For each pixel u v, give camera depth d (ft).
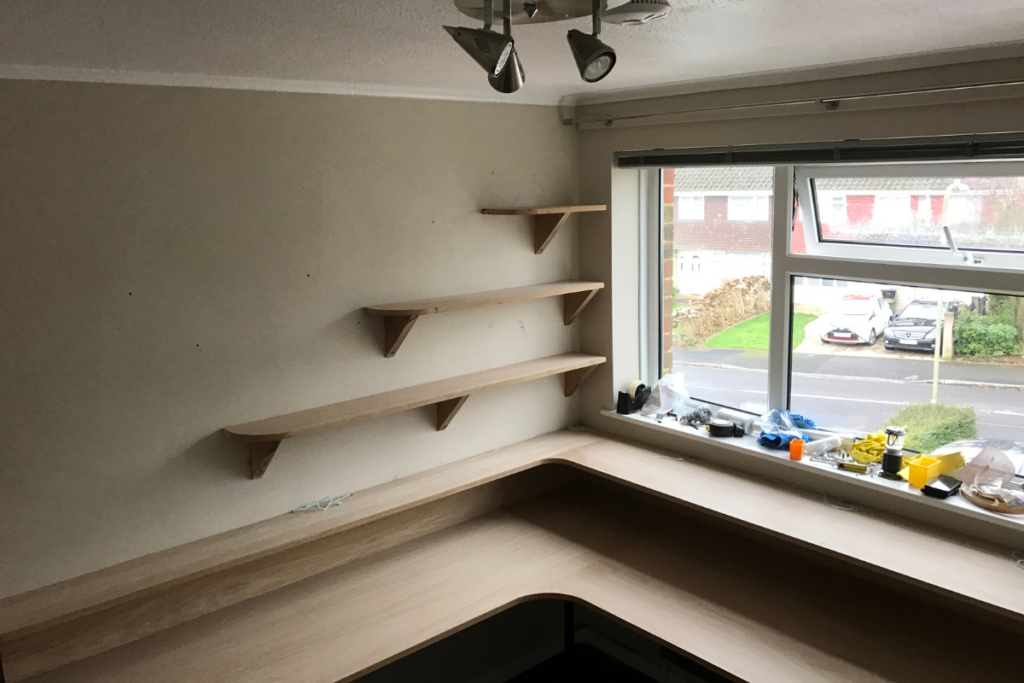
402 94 9.15
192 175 7.75
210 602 8.38
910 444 9.05
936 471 8.49
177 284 7.80
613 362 11.44
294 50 6.52
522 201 10.66
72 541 7.47
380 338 9.41
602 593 8.56
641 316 11.66
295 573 8.99
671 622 7.96
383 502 9.12
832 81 8.14
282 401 8.70
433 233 9.73
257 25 5.43
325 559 9.22
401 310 8.79
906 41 6.61
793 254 9.61
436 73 7.97
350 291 9.07
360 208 9.02
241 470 8.46
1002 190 7.66
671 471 10.08
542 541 9.91
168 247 7.70
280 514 8.84
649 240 11.44
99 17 5.03
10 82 6.64
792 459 9.45
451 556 9.54
